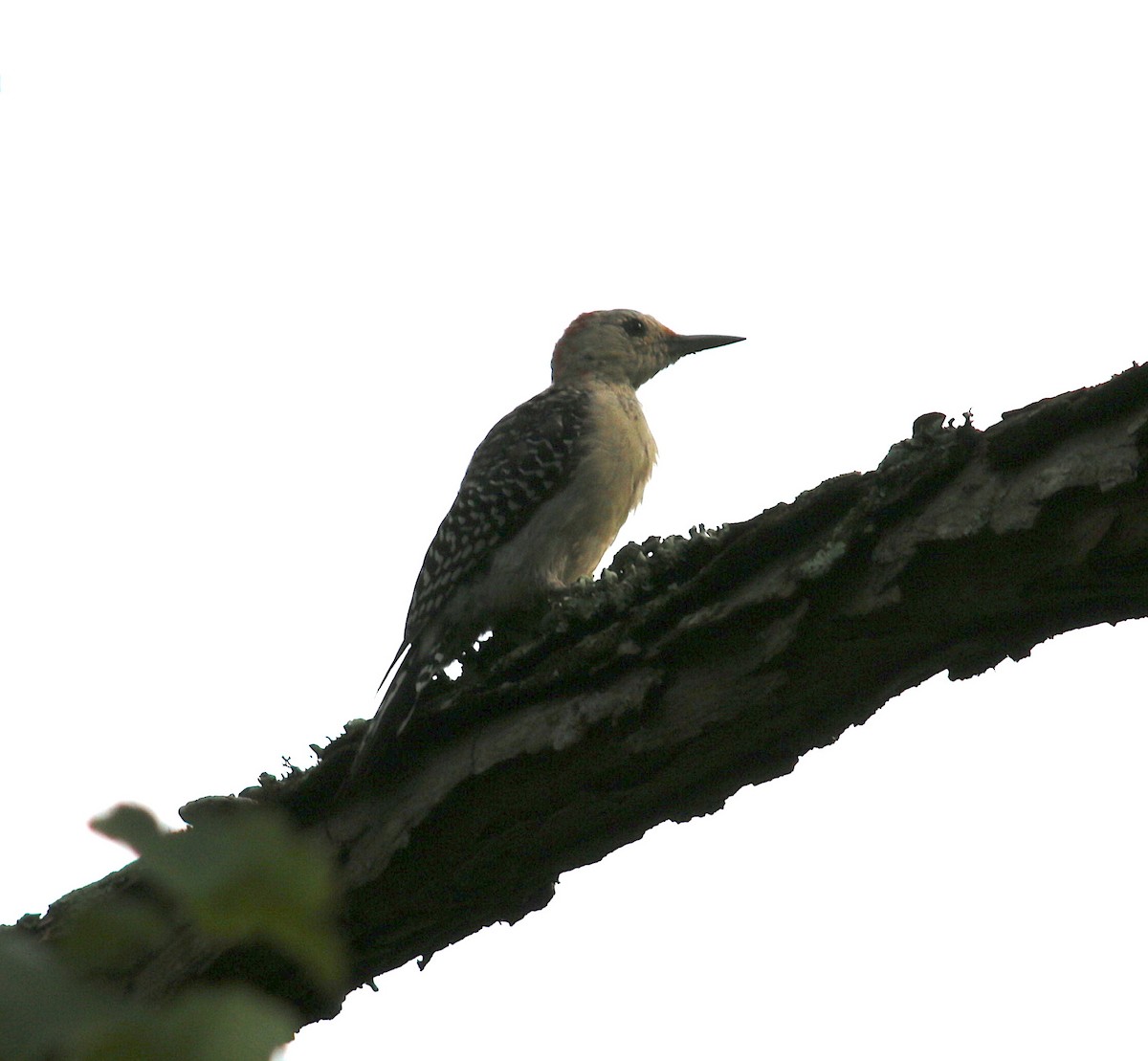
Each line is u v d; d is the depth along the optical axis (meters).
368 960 8.27
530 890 8.13
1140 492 5.62
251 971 7.42
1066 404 5.78
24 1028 1.88
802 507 6.69
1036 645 6.53
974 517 6.02
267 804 8.32
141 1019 1.90
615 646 7.20
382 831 7.84
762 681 6.81
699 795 7.44
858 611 6.43
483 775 7.53
